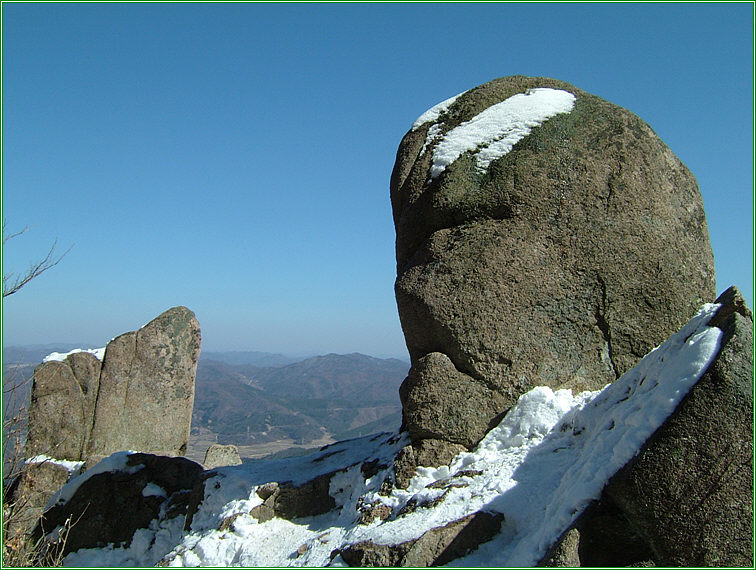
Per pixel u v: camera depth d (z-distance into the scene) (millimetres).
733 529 3994
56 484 9992
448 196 6516
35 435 10438
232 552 6152
